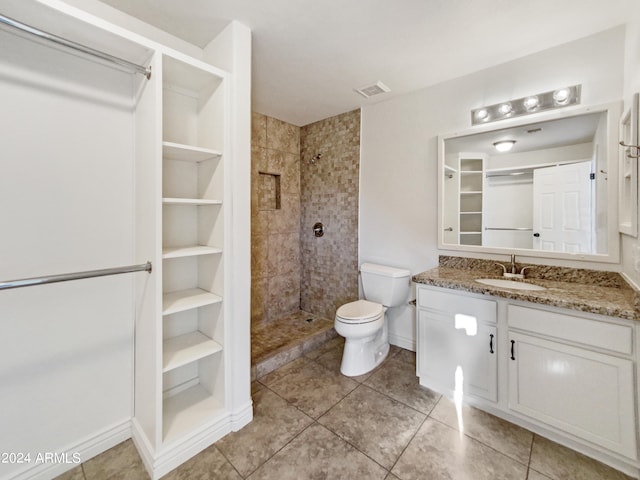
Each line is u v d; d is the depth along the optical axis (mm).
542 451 1469
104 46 1276
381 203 2729
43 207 1288
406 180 2555
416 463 1402
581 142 1770
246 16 1523
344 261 3025
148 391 1397
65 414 1377
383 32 1682
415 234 2521
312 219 3311
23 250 1243
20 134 1221
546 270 1907
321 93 2496
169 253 1398
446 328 1890
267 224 3084
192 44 1765
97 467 1389
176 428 1459
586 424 1401
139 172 1476
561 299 1434
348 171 2949
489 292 1655
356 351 2223
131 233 1552
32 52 1237
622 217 1604
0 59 1168
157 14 1501
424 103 2410
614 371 1324
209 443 1510
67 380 1380
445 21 1589
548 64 1858
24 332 1262
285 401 1894
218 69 1507
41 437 1314
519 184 2006
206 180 1709
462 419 1709
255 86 2363
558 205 1858
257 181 2969
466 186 2229
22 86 1219
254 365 2160
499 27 1644
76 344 1400
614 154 1653
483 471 1355
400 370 2279
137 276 1531
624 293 1539
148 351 1389
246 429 1635
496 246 2113
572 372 1434
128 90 1518
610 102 1660
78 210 1384
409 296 2588
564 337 1449
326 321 3139
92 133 1411
